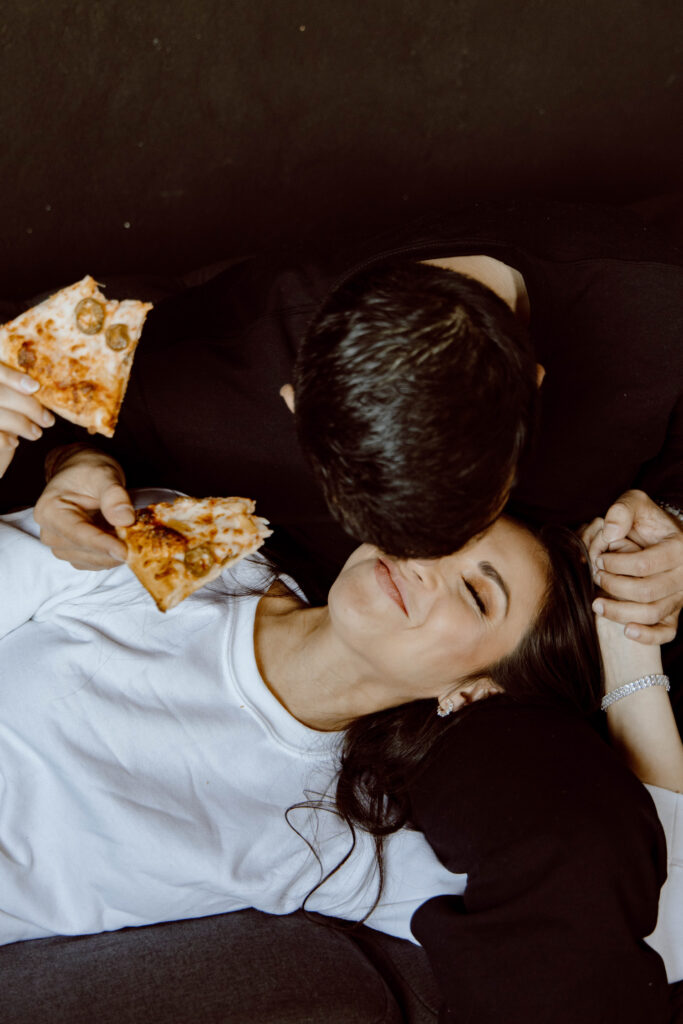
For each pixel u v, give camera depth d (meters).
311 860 1.33
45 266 2.01
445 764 1.31
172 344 1.40
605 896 1.14
